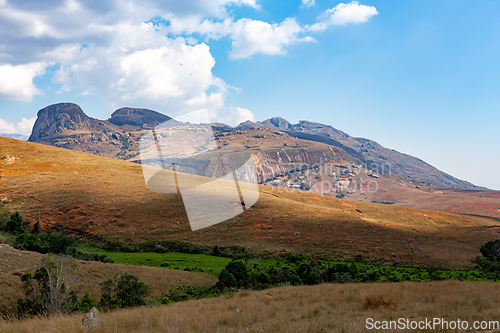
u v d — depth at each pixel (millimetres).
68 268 22812
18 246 46500
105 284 24906
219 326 9578
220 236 67250
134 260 52156
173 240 64188
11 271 30125
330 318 10203
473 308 10180
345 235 70375
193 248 60719
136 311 13789
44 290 19906
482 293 13664
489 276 43969
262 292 20812
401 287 17375
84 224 69062
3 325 9602
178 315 11812
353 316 10328
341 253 61250
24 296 24141
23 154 102625
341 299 13688
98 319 9617
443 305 10758
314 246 64625
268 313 11711
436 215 116562
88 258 48406
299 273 38250
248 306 13938
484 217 123062
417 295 13266
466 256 59812
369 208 113062
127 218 70938
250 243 64625
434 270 51094
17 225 61062
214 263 52094
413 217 111375
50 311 17812
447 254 60781
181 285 35344
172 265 49688
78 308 19234
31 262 34125
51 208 73500
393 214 111062
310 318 10125
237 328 9258
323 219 78812
